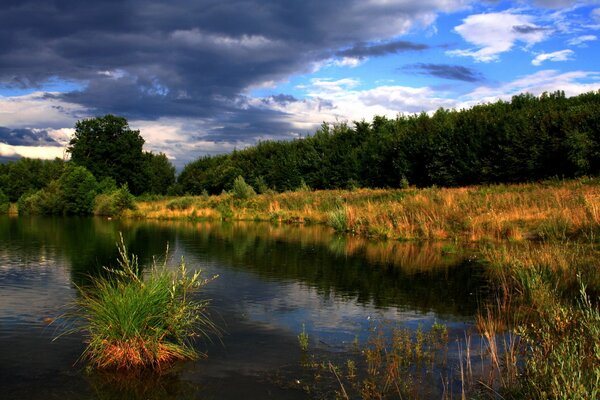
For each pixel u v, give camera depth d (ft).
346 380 17.92
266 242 60.95
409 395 16.56
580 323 18.89
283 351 21.06
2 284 34.17
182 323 21.44
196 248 54.75
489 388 16.70
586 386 14.01
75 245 57.31
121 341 19.53
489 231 58.03
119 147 183.01
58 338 22.43
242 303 29.40
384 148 152.87
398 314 27.04
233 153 241.55
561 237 48.85
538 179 107.65
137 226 88.12
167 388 17.21
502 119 124.77
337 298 30.66
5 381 17.63
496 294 31.35
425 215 68.28
